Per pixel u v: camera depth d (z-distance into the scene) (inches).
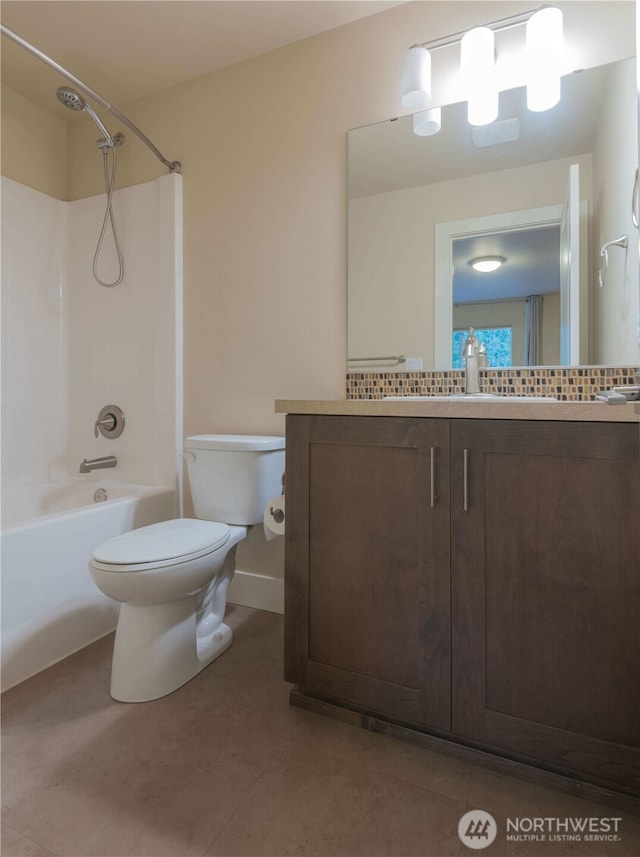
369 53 70.7
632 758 37.8
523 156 64.3
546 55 56.3
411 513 45.2
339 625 49.0
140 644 55.1
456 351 68.2
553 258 63.3
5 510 83.6
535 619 40.6
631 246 58.4
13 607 58.2
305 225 75.3
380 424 46.3
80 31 73.3
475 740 43.5
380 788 42.0
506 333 65.8
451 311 68.2
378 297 71.6
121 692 54.5
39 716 51.7
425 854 36.0
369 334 72.2
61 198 97.3
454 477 43.1
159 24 71.9
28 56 79.0
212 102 82.0
